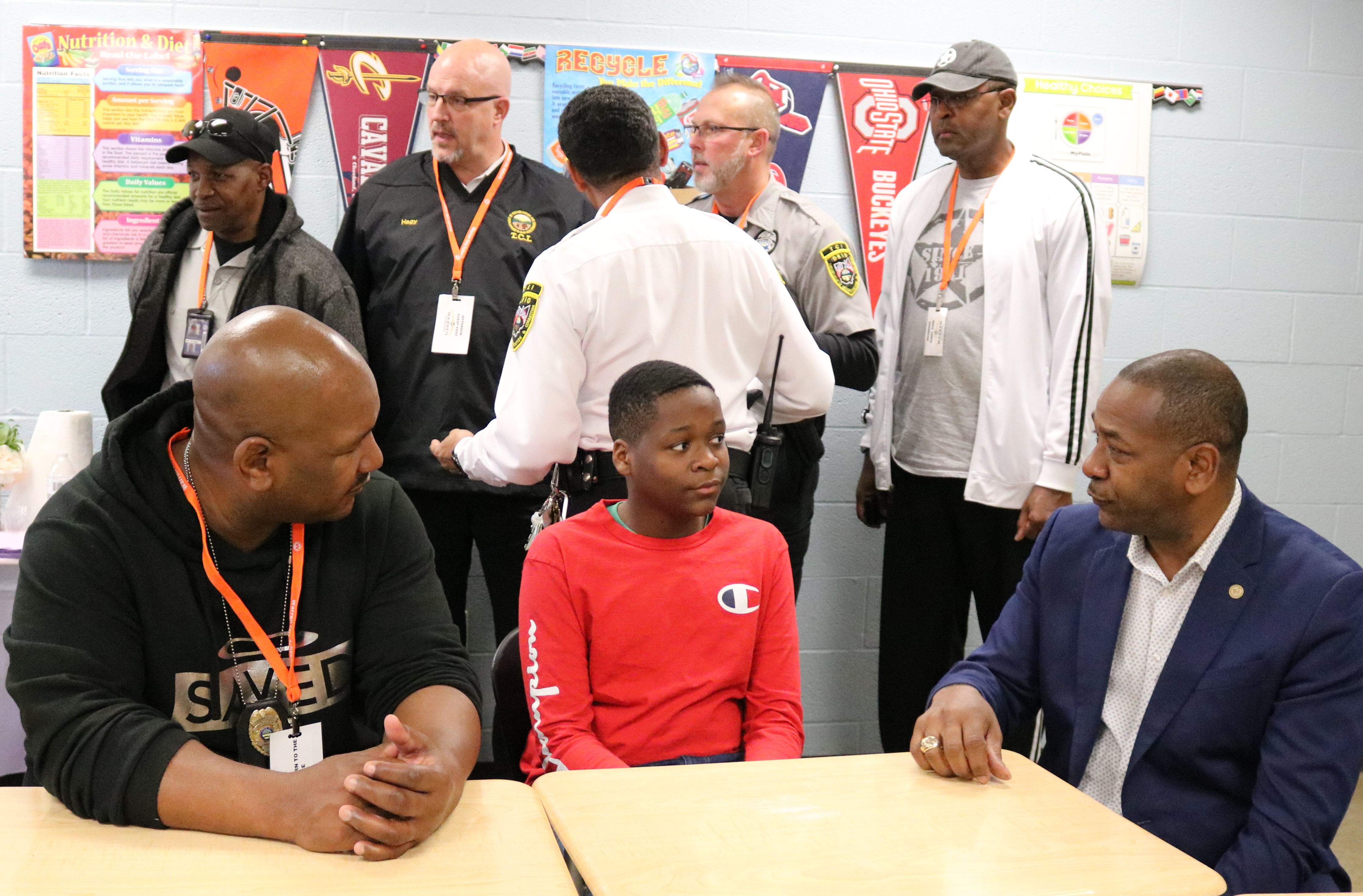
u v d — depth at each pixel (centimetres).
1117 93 323
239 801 106
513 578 273
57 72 284
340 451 114
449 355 265
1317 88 334
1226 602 139
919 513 275
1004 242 257
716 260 197
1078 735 148
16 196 287
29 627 117
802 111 310
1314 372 344
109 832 107
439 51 293
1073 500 314
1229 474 139
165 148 288
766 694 165
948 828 112
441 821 108
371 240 272
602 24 301
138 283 258
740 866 102
